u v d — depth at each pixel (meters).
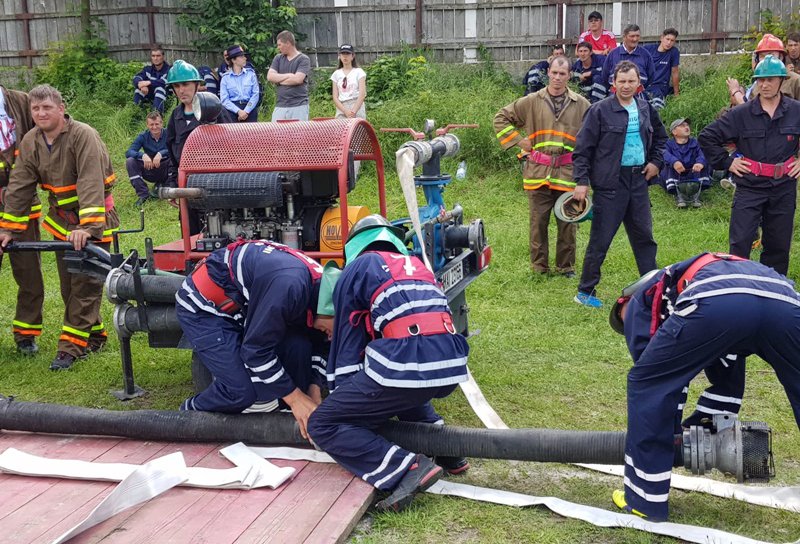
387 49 14.93
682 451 3.55
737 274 3.39
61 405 4.46
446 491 3.85
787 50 9.95
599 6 14.05
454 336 3.74
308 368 4.29
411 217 4.73
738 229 6.99
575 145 7.12
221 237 5.07
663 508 3.49
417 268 3.84
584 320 6.68
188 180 4.93
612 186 6.90
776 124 6.76
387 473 3.71
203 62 15.16
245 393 4.09
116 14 15.19
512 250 8.74
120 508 3.50
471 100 12.61
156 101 13.61
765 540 3.45
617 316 4.03
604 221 6.95
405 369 3.62
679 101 11.91
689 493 3.86
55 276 8.54
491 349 6.02
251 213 5.12
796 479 4.02
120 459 4.14
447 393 3.81
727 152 6.98
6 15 15.56
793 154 6.82
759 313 3.28
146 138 11.34
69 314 5.86
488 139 11.55
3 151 5.94
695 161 10.30
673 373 3.42
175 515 3.52
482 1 14.43
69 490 3.79
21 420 4.43
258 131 4.96
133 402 5.20
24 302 6.05
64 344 5.86
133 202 11.41
